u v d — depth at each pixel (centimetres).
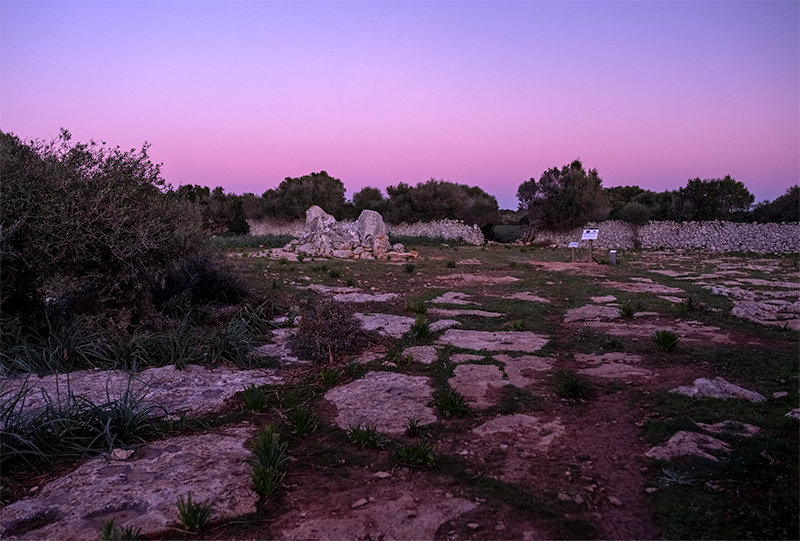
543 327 849
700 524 306
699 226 2733
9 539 293
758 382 555
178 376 578
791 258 2148
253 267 1530
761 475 356
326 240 2127
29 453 390
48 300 740
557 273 1541
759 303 1004
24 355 597
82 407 446
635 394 529
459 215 3516
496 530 305
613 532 303
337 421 471
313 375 604
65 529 303
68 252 649
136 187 732
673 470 370
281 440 430
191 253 807
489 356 673
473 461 395
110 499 335
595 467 383
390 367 626
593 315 934
